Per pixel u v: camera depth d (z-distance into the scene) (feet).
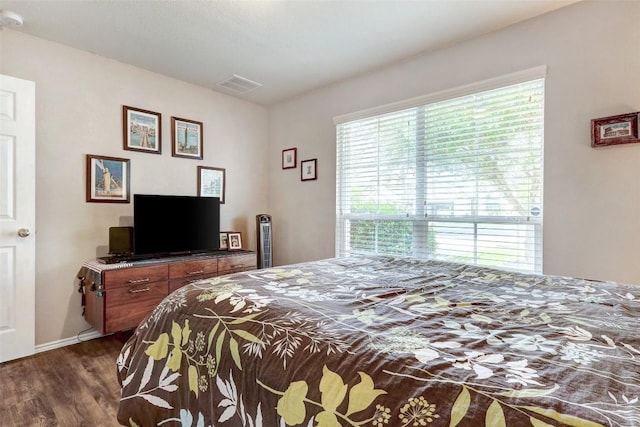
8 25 7.25
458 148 8.29
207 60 9.19
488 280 5.05
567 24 6.71
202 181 11.15
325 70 9.87
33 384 6.29
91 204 8.66
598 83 6.38
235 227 12.19
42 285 7.89
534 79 7.08
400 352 2.53
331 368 2.52
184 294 4.23
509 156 7.52
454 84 8.27
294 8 6.82
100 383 6.35
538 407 1.81
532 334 2.89
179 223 9.59
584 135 6.53
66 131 8.24
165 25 7.43
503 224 7.61
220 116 11.69
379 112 9.71
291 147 12.33
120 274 7.79
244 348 3.08
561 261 6.80
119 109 9.20
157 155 10.00
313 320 3.19
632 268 6.06
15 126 7.18
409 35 7.88
